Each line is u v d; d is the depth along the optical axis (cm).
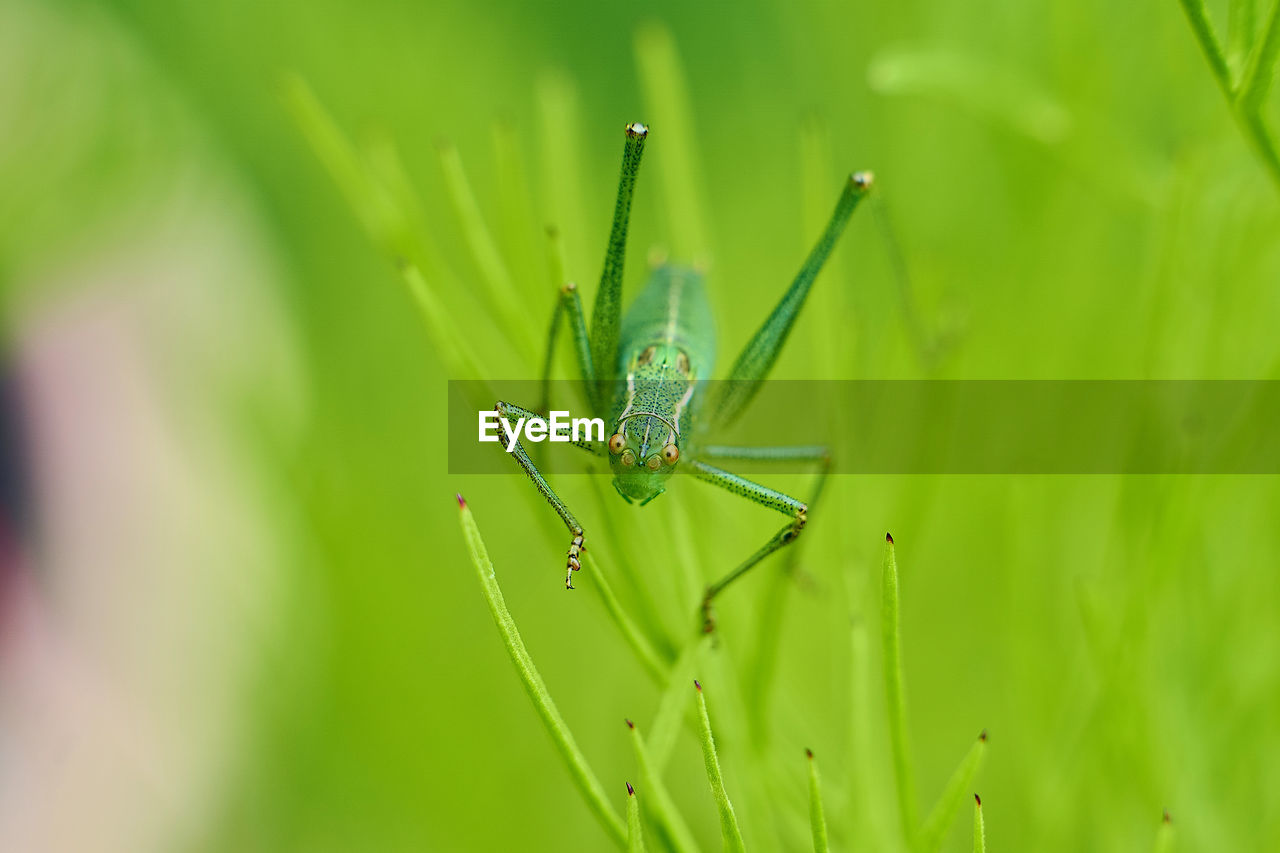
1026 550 15
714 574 15
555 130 15
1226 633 15
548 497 14
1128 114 15
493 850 16
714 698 14
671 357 15
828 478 15
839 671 15
